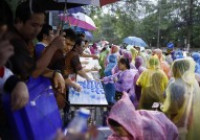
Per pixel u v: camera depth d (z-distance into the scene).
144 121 2.70
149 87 6.08
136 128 2.62
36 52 2.67
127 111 2.63
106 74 9.50
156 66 6.24
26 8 2.08
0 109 1.54
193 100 4.24
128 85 7.09
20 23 2.10
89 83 4.05
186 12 46.88
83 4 4.59
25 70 1.76
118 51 12.20
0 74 1.67
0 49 1.45
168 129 2.88
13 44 1.69
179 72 4.36
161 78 6.05
